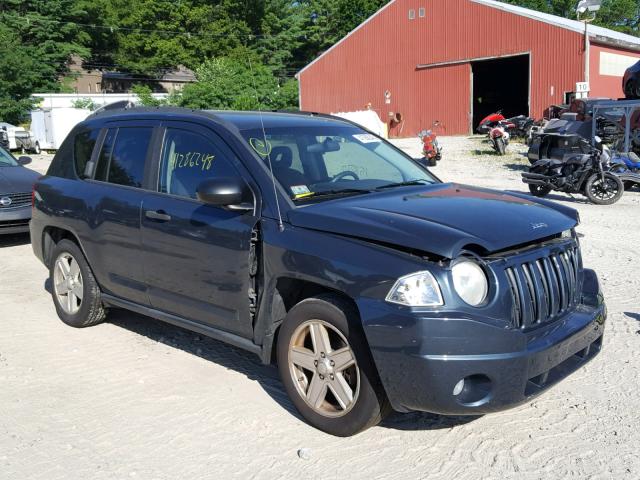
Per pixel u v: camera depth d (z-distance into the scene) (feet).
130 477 11.45
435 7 105.91
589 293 13.84
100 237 17.39
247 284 13.76
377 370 11.59
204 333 15.19
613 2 239.09
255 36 181.16
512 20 97.81
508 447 12.26
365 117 99.66
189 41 181.47
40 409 14.08
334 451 12.17
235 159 14.57
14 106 155.53
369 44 114.93
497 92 125.29
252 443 12.51
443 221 12.19
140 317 20.31
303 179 14.38
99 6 201.98
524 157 70.74
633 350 16.65
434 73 107.86
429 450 12.18
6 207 30.04
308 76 124.06
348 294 11.80
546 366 11.68
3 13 182.39
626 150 49.73
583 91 81.76
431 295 11.02
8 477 11.52
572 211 14.10
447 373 10.86
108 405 14.23
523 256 12.00
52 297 21.50
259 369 16.11
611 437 12.54
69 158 19.56
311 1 198.59
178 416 13.66
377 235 11.87
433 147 64.90
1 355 17.22
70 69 207.00
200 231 14.56
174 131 16.24
